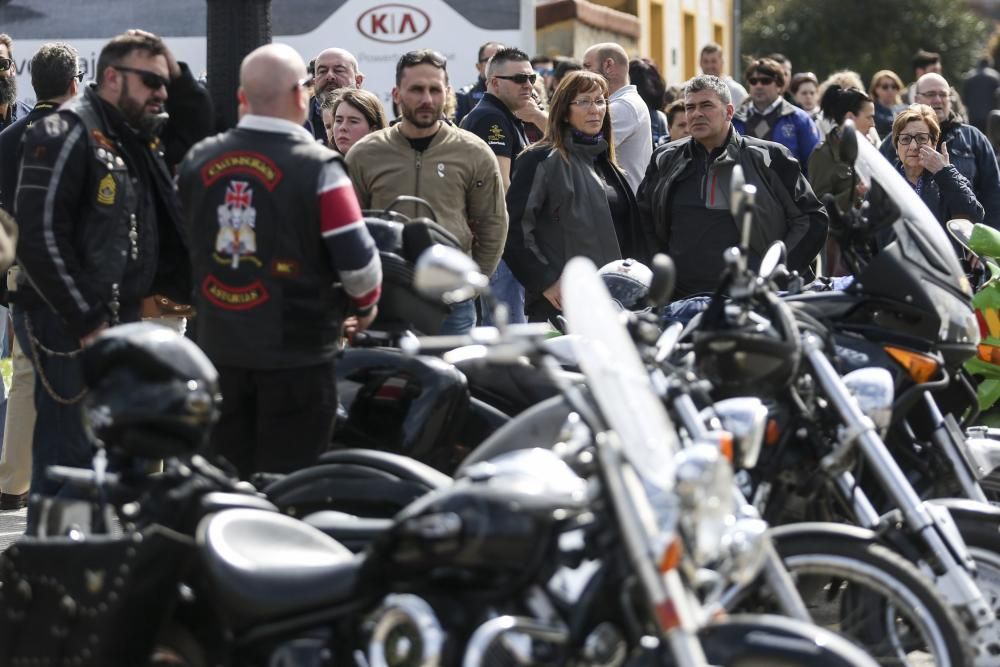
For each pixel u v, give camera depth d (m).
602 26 53.22
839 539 12.41
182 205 15.26
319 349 14.97
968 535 13.81
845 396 13.67
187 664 11.92
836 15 110.19
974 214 27.19
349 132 23.47
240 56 19.42
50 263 16.48
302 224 14.68
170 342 11.94
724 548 10.70
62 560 11.77
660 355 13.16
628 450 10.55
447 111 26.62
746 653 10.24
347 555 12.06
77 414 17.73
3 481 22.67
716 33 76.19
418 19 33.59
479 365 16.39
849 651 10.20
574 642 10.67
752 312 14.35
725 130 22.28
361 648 11.25
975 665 12.98
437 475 13.62
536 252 22.83
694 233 22.39
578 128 22.94
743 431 12.07
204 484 11.92
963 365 18.34
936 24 111.06
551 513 10.74
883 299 15.57
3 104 25.75
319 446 15.21
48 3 32.97
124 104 17.00
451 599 10.96
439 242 16.92
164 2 32.81
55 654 11.71
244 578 11.38
